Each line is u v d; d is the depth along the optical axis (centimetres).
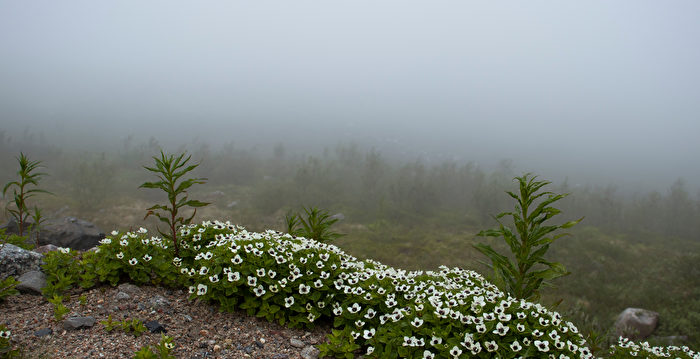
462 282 425
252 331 349
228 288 358
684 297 768
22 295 361
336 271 383
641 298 765
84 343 297
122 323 316
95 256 409
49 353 281
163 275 400
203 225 451
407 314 329
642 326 668
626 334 634
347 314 348
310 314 354
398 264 884
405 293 371
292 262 380
